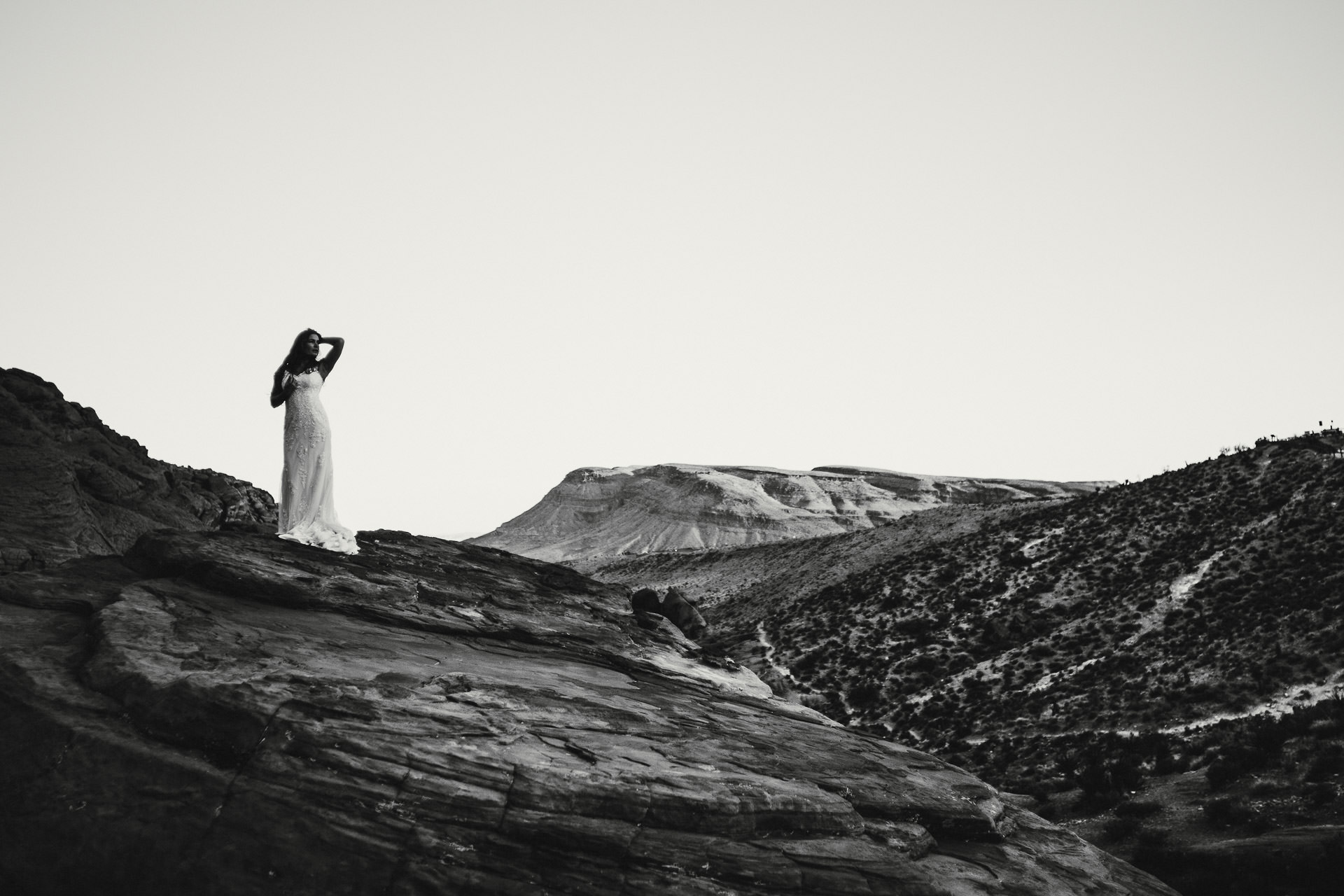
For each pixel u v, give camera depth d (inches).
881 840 527.5
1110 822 1046.4
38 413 1469.0
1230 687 1581.0
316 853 448.1
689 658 797.2
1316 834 864.3
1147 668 1823.3
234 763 475.8
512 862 455.8
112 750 473.4
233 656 545.0
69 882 449.1
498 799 470.0
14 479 1176.2
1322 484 2425.0
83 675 516.1
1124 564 2539.4
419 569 755.4
